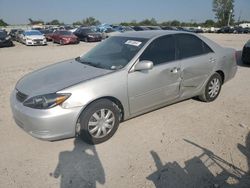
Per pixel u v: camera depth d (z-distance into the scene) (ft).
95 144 11.34
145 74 12.17
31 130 10.31
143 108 12.80
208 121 13.70
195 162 10.06
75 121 10.41
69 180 9.09
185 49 14.20
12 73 26.55
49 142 11.46
